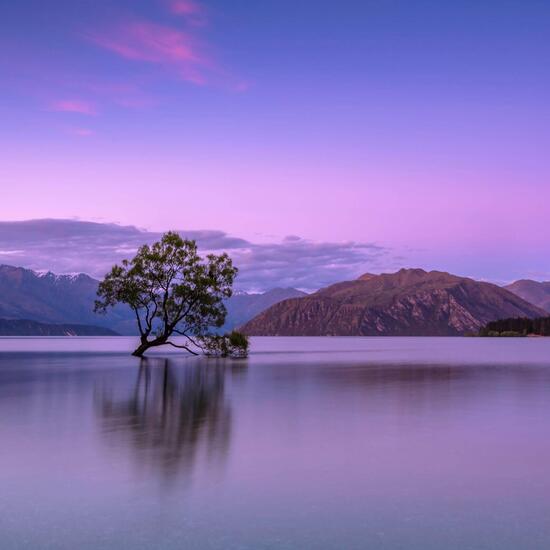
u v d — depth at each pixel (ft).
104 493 38.27
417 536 31.45
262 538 31.12
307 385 116.67
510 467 45.75
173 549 29.73
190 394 98.53
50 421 67.46
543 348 485.97
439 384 120.67
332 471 44.16
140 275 241.14
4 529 32.24
